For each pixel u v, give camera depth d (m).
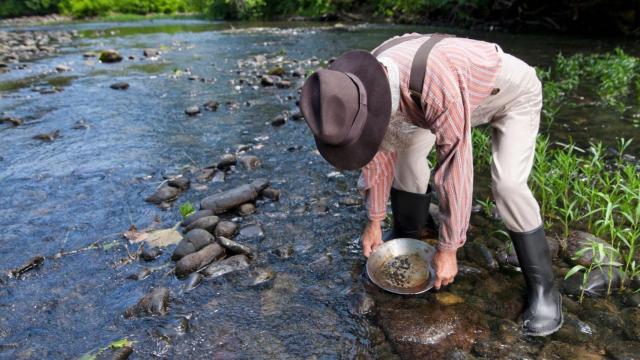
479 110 1.87
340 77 1.53
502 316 2.02
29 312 2.16
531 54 9.16
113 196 3.37
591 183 3.24
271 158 4.01
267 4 24.34
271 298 2.21
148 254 2.57
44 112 5.61
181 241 2.62
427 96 1.57
